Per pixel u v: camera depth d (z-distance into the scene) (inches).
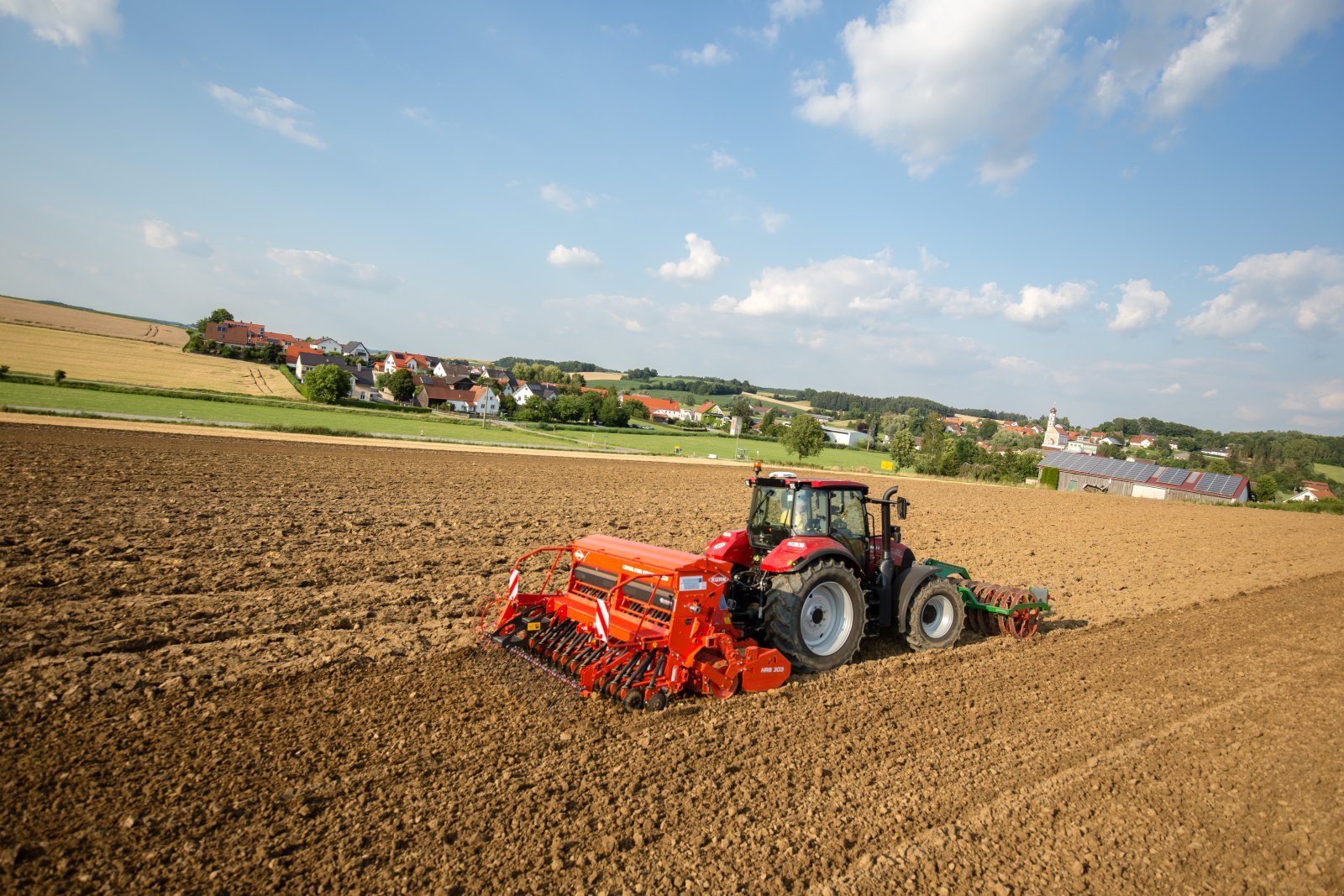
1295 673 300.7
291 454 978.7
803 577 257.9
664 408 5093.5
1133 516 1112.8
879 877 144.6
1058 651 315.3
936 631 314.5
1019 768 196.4
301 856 138.7
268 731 189.2
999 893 142.3
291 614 291.4
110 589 303.4
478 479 904.9
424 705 211.9
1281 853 163.3
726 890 137.2
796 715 222.2
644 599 238.1
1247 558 679.1
